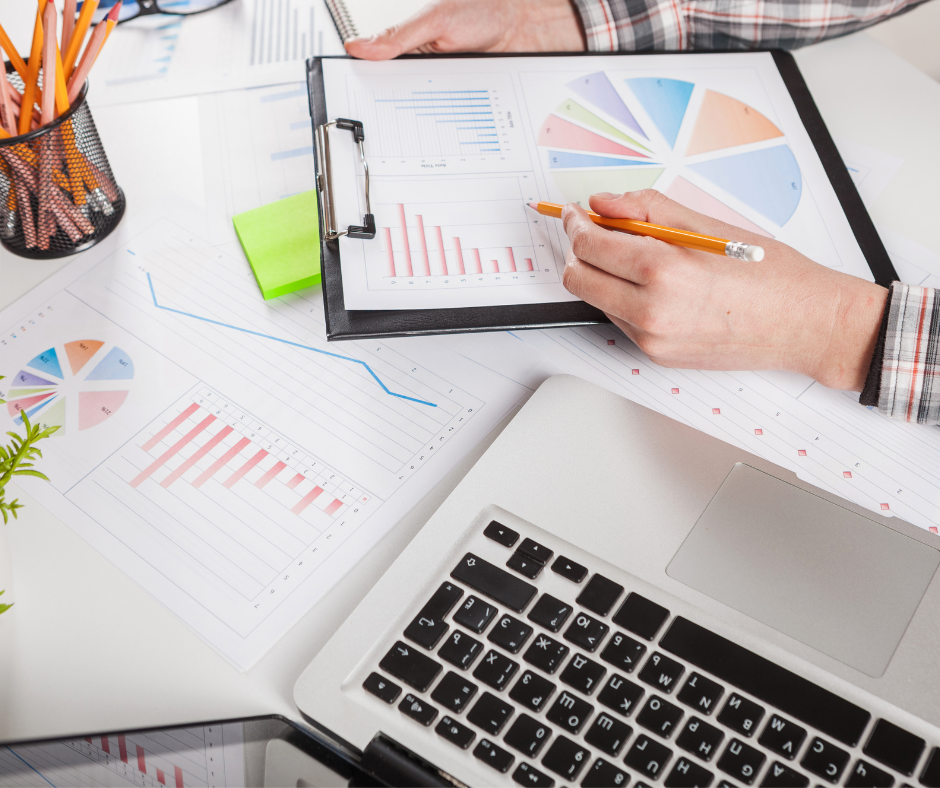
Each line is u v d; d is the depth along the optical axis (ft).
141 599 1.36
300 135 2.26
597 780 1.11
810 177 2.09
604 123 2.17
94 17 2.56
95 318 1.79
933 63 4.38
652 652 1.22
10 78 1.89
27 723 1.22
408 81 2.20
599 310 1.78
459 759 1.14
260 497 1.51
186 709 1.25
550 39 2.57
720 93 2.29
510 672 1.20
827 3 2.52
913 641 1.26
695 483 1.46
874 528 1.41
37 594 1.36
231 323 1.80
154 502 1.49
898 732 1.15
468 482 1.44
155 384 1.67
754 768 1.12
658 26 2.52
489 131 2.10
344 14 2.61
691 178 2.06
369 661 1.23
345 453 1.58
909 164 2.23
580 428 1.54
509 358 1.77
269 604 1.37
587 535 1.37
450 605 1.28
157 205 2.04
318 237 1.93
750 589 1.31
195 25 2.62
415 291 1.76
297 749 1.18
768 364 1.73
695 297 1.64
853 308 1.68
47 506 1.48
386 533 1.46
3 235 1.90
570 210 1.80
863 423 1.69
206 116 2.30
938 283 1.93
